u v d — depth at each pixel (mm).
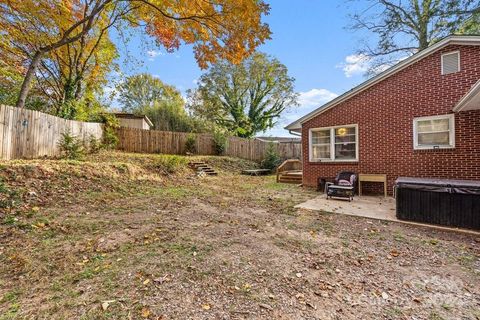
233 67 27766
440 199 4855
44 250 3377
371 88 8562
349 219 5383
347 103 9102
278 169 12312
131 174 9336
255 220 5188
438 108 7273
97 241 3730
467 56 6824
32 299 2330
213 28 8070
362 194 8570
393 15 13562
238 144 20484
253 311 2213
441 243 3998
